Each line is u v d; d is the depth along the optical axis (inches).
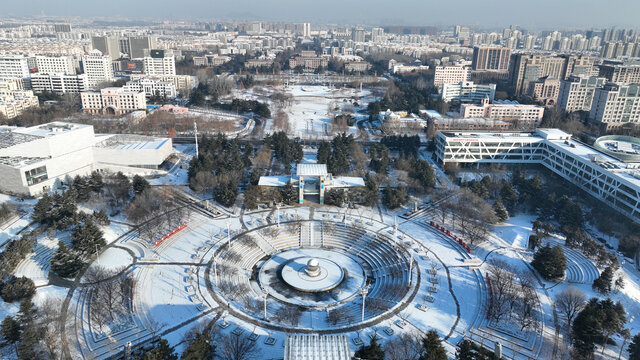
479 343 4852.4
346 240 7406.5
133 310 5206.7
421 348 4623.5
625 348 4901.6
